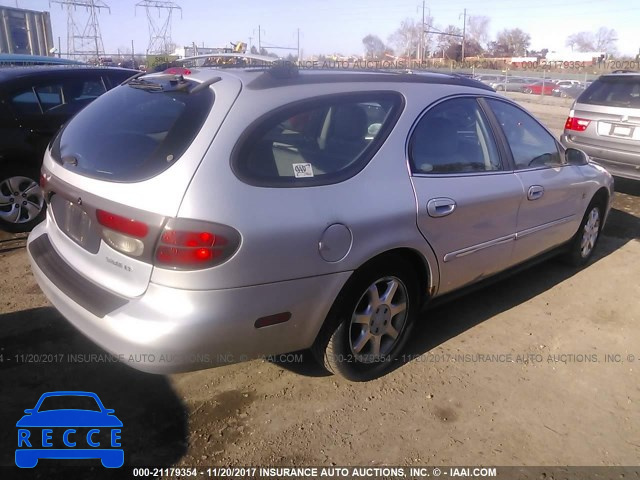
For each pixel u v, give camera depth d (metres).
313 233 2.59
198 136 2.46
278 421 2.87
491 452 2.71
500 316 4.09
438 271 3.30
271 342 2.64
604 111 7.57
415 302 3.32
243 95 2.62
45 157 3.25
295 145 2.69
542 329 3.91
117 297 2.50
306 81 2.89
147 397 3.01
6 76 5.41
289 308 2.60
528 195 3.87
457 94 3.57
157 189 2.37
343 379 3.23
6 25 22.50
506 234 3.78
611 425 2.94
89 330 2.54
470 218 3.40
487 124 3.74
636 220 6.71
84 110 3.28
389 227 2.90
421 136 3.24
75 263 2.79
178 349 2.36
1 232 5.48
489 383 3.25
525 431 2.87
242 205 2.41
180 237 2.30
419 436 2.80
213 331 2.39
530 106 25.84
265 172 2.54
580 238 4.86
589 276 4.88
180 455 2.62
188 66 3.33
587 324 4.01
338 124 2.90
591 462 2.67
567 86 35.78
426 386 3.20
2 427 2.73
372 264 2.92
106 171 2.61
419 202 3.05
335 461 2.62
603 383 3.29
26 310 3.86
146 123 2.71
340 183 2.77
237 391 3.10
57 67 5.95
